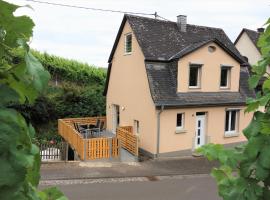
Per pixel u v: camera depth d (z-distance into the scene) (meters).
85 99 26.25
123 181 14.38
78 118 23.98
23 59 1.33
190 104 18.72
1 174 1.19
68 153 19.81
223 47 20.06
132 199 12.27
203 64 19.58
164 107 18.12
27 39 1.34
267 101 2.22
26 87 1.42
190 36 21.92
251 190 2.09
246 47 29.55
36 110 24.05
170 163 17.56
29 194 1.44
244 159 2.14
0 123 1.23
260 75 2.38
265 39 2.35
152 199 12.38
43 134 23.69
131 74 20.69
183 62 18.91
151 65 18.91
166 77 18.95
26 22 1.30
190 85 19.69
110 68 23.94
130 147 18.44
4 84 1.33
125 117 21.72
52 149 18.47
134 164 17.06
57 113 25.38
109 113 24.47
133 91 20.47
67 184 13.66
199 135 19.83
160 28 21.19
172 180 14.81
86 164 16.48
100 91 27.33
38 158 1.53
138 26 20.56
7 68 1.37
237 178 2.20
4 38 1.31
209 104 19.52
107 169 15.91
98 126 23.30
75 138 18.53
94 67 29.64
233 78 20.88
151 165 17.09
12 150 1.24
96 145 17.11
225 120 20.67
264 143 2.11
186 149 19.17
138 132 20.14
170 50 19.94
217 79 20.27
